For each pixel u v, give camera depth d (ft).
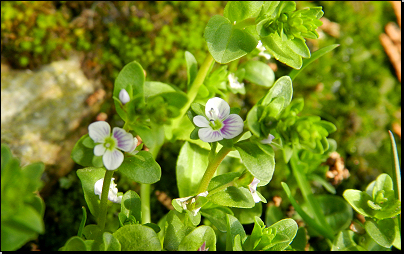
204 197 0.25
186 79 0.40
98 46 0.39
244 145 0.23
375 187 0.28
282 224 0.26
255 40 0.26
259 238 0.25
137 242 0.24
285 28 0.25
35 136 0.34
